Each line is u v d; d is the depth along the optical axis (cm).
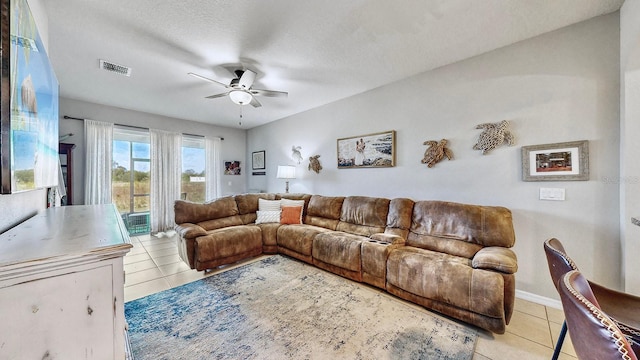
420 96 303
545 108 220
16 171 93
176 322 189
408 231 279
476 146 256
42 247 73
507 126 238
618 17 189
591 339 58
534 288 225
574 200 207
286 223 370
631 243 176
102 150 418
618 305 121
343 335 175
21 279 61
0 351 59
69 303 67
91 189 406
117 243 77
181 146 516
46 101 137
